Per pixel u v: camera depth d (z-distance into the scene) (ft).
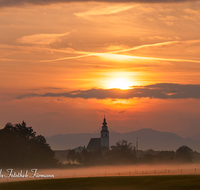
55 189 343.46
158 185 347.15
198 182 352.28
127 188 338.75
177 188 326.85
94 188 342.64
